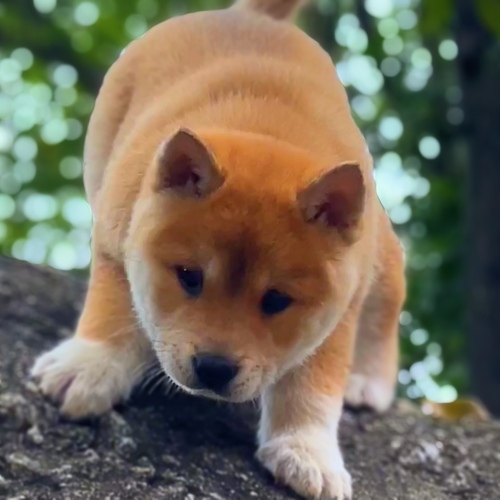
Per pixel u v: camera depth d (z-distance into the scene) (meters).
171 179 0.67
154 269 0.67
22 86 1.82
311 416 0.72
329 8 1.49
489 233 1.19
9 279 0.92
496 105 1.20
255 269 0.65
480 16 0.97
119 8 1.76
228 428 0.74
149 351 0.75
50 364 0.74
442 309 1.42
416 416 0.86
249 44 0.80
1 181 1.84
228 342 0.65
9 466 0.67
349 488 0.70
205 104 0.74
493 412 1.17
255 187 0.66
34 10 1.59
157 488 0.67
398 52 1.57
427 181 1.48
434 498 0.72
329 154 0.73
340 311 0.70
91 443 0.70
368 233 0.73
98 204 0.75
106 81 0.83
